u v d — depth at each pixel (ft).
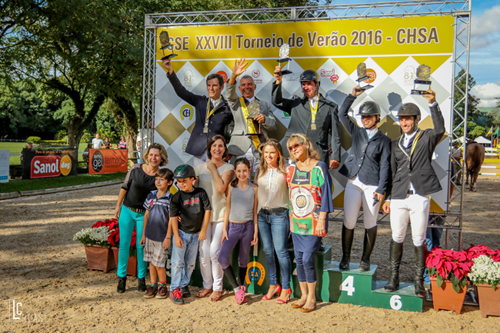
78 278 17.94
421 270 14.99
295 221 14.75
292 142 14.80
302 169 14.80
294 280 16.30
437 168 17.83
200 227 15.44
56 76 72.13
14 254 21.44
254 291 16.75
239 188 15.53
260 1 67.92
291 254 16.31
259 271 16.67
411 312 14.73
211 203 15.89
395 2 18.25
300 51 19.49
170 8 63.72
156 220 15.52
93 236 18.69
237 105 17.80
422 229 14.83
